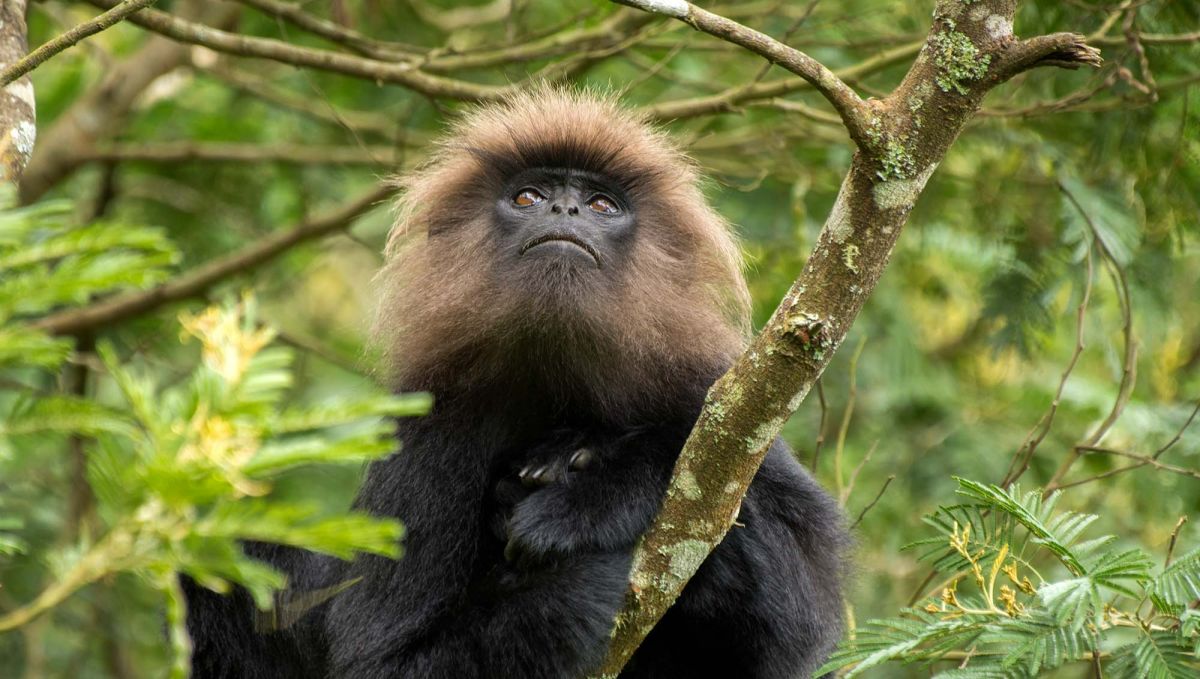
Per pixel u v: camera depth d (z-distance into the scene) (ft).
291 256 59.41
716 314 31.48
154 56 51.67
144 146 51.19
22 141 26.94
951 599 23.08
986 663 23.53
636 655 27.43
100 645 47.52
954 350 55.47
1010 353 44.34
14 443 29.76
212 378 12.86
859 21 47.39
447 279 30.04
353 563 27.30
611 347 28.17
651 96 53.21
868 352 50.39
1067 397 46.80
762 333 22.68
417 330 29.96
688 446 23.02
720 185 47.62
